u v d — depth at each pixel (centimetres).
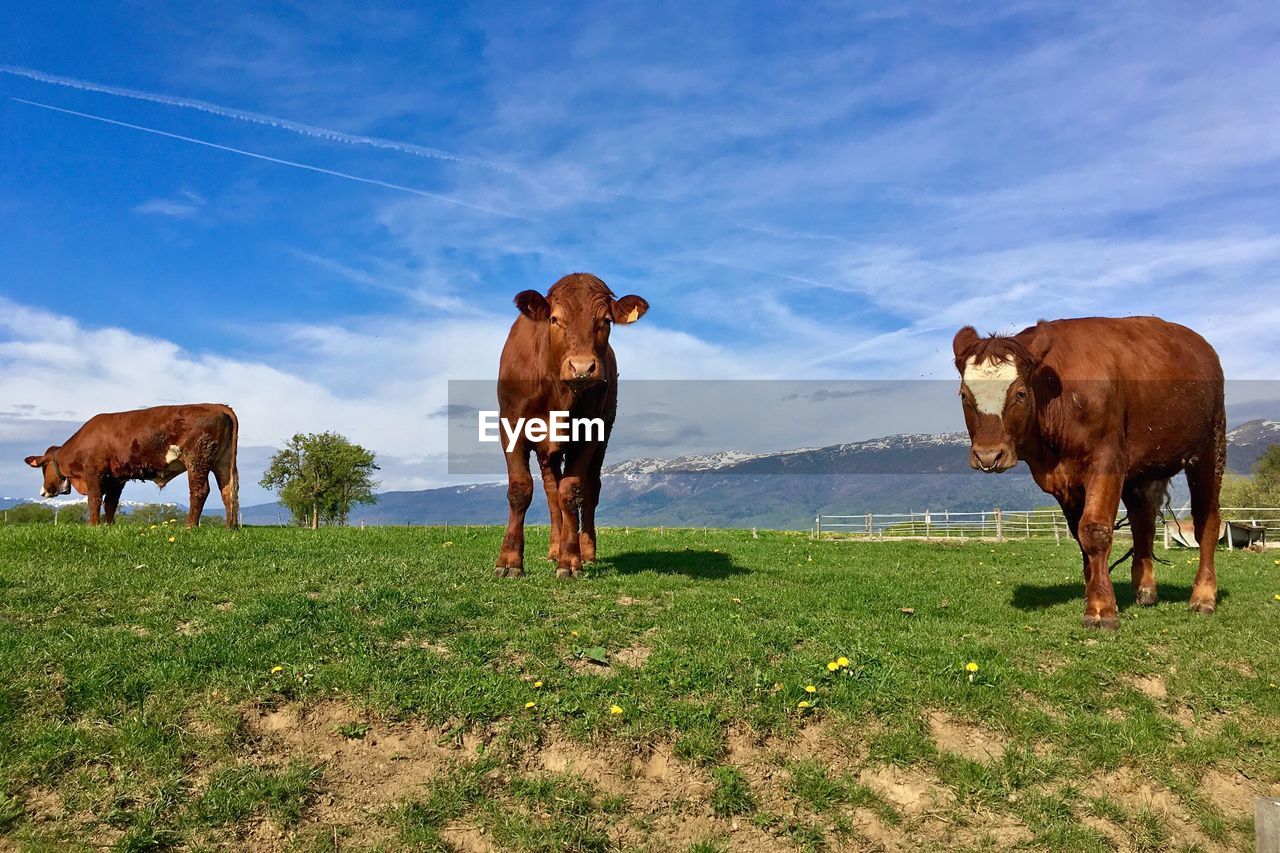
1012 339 935
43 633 746
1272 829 491
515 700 673
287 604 843
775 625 873
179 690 648
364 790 584
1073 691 753
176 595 899
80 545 1199
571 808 580
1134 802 644
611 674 736
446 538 1722
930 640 848
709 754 634
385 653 741
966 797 623
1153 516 1131
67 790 546
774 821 591
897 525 3753
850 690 714
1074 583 1365
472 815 570
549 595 977
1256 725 733
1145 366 1000
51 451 2369
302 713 645
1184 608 1084
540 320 1025
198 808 543
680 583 1125
